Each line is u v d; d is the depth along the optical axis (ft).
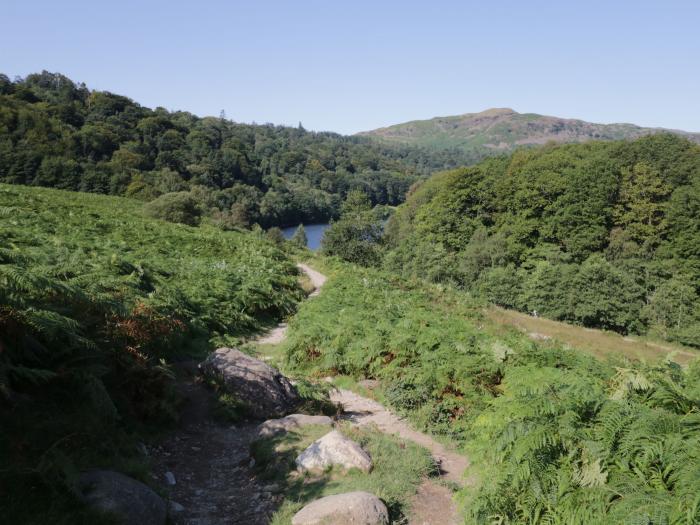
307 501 18.83
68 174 247.29
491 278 162.30
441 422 30.60
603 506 11.95
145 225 113.70
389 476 21.18
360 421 30.96
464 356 33.86
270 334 57.72
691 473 11.28
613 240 175.73
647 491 11.81
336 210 499.92
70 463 15.75
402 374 35.04
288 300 71.10
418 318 46.60
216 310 53.26
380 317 50.67
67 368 21.27
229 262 90.53
